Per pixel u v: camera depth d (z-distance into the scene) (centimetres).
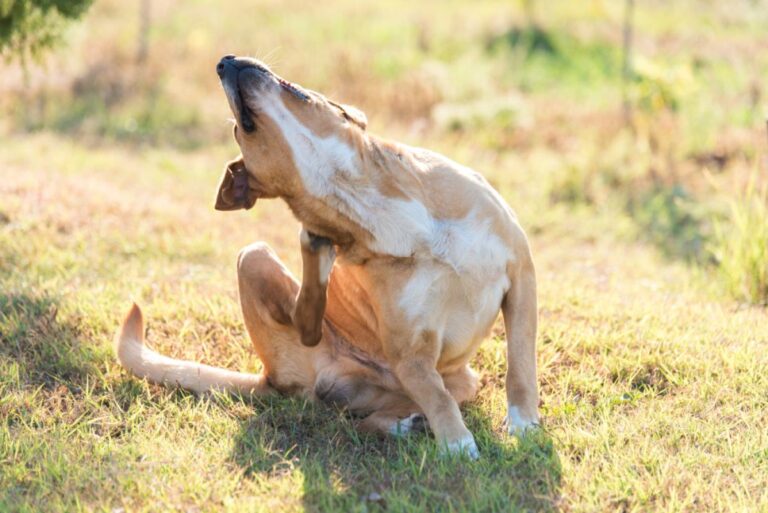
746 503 642
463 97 2181
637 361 877
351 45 2584
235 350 935
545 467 696
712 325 970
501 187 1675
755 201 1223
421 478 684
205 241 1269
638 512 641
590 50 2523
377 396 830
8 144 1864
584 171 1708
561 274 1227
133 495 676
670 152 1744
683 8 2861
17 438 759
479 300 754
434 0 3219
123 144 1983
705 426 757
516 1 2991
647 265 1324
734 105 1969
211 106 2225
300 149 728
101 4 2986
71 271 1116
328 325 848
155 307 1002
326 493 668
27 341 929
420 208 739
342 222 738
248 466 716
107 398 831
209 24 2819
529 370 767
